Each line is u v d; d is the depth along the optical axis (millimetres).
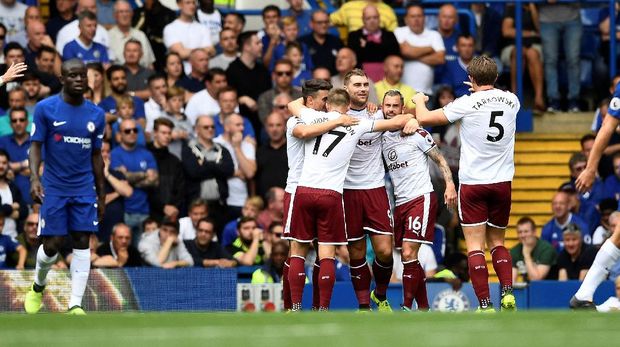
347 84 34938
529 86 57438
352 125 33188
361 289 35062
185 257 44406
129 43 50312
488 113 32406
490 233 33344
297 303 33469
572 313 23984
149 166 46781
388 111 34500
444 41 54031
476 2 55656
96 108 34438
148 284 37562
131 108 47969
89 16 50500
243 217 45062
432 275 44594
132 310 37438
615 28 55844
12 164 45312
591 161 32312
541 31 55656
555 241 47594
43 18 55312
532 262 45406
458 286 41500
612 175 50312
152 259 43969
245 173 48812
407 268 34750
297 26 53312
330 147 33125
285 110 49594
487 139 32500
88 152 34344
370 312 25516
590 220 49750
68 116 33906
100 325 22344
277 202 45281
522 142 55031
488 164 32594
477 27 56344
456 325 21406
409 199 34750
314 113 33469
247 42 51469
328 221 33156
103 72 49000
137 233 46531
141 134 47969
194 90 50938
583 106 56969
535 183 54125
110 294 37219
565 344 18141
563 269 45375
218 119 50062
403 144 34688
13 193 44625
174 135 48281
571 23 55562
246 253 44938
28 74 47781
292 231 33500
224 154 48094
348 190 34594
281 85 50469
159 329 21234
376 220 34594
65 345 18625
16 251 43562
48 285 36750
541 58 56031
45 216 34094
